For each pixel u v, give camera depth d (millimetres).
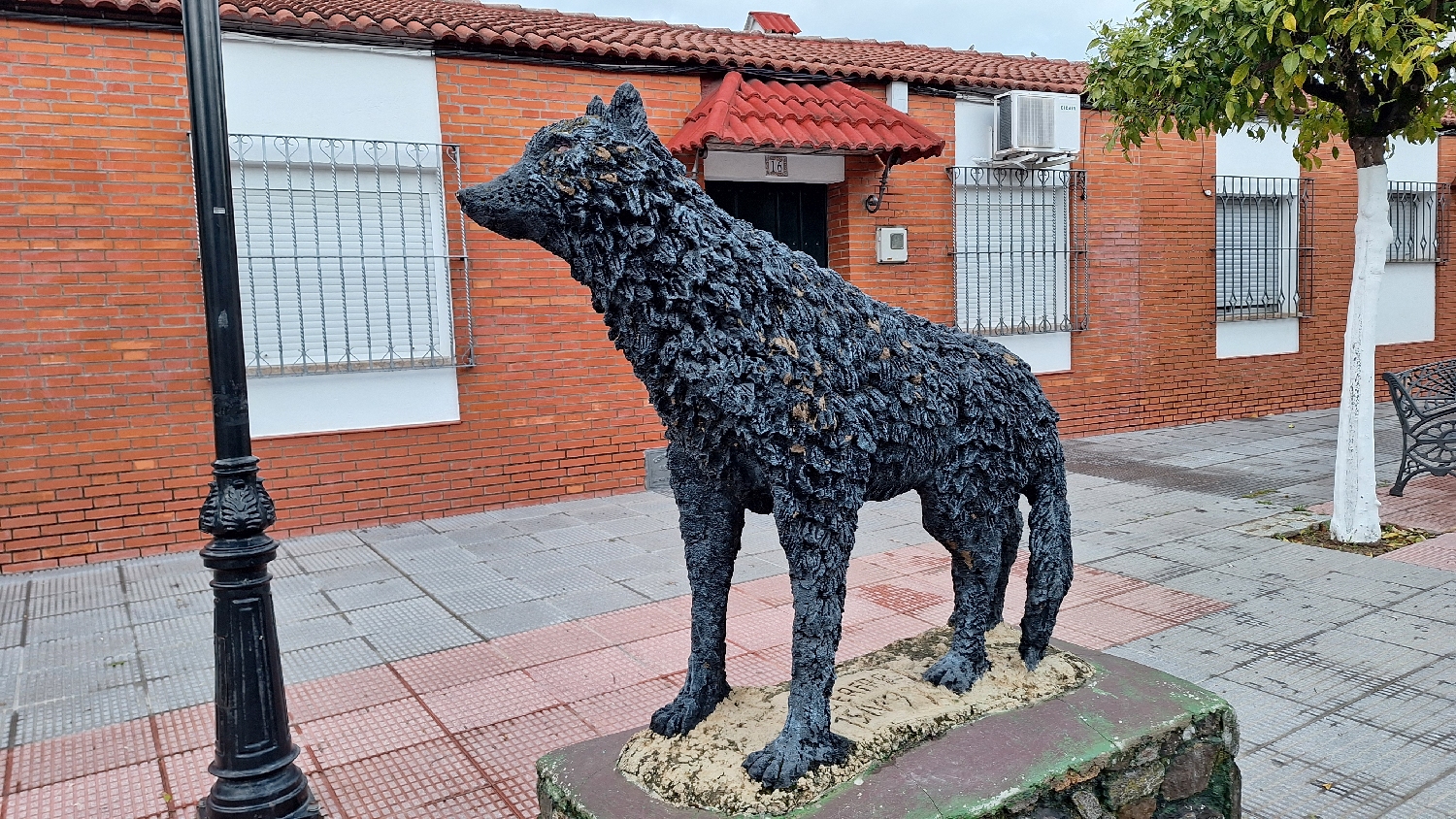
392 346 6613
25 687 4043
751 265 2201
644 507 7062
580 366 7262
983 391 2594
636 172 2102
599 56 7023
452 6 7941
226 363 2748
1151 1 5203
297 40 6172
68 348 5676
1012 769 2334
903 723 2486
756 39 9031
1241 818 2842
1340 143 10594
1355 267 5617
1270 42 4672
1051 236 9180
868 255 8242
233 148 6039
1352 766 3109
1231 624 4395
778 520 2250
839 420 2223
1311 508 6574
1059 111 8461
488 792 3127
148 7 5637
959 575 2770
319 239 6375
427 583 5352
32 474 5652
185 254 5922
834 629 2291
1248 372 10492
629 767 2416
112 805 3094
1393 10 4242
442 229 6727
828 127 7242
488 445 6977
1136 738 2496
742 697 2666
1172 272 9836
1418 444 6688
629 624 4637
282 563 5789
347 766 3314
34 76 5496
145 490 5918
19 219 5512
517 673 4074
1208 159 9844
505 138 6832
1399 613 4434
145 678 4125
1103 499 7078
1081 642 4230
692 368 2135
